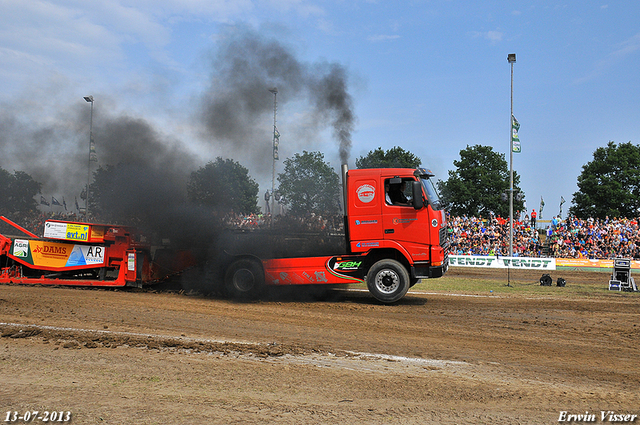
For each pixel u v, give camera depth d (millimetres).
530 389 5480
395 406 4801
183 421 4238
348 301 12125
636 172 43688
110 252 12523
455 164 50000
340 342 7539
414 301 12375
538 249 30906
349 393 5152
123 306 9992
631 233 29953
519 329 9023
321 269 11609
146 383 5277
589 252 28969
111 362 6059
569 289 16531
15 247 12742
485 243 31531
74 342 6930
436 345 7551
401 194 11367
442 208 11820
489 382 5703
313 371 5918
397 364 6367
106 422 4195
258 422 4266
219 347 6910
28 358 6156
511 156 28641
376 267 11414
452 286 16609
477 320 9852
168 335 7605
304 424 4258
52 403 4633
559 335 8555
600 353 7320
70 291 11914
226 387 5211
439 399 5051
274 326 8625
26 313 8930
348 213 11539
